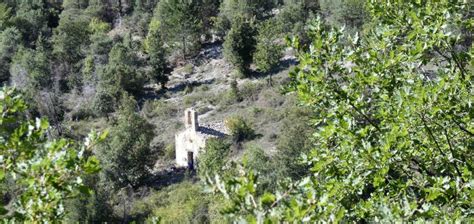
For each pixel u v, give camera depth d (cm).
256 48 5262
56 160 559
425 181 840
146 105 5212
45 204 575
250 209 508
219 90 5369
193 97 5253
